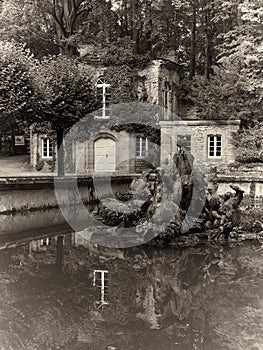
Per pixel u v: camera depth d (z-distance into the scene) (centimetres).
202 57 4466
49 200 2150
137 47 4066
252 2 2856
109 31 4106
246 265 1186
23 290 933
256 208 2081
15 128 4284
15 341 689
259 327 767
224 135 3173
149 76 3766
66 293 922
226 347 685
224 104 3275
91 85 3072
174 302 881
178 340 709
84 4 3888
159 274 1091
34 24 3794
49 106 2806
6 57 2666
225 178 2564
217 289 974
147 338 709
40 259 1212
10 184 1923
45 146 3675
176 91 4119
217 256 1285
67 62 3027
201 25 4200
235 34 3081
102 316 798
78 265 1159
